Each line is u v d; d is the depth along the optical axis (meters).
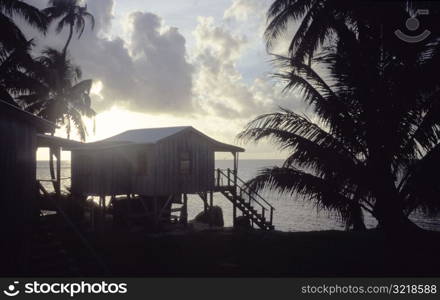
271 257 12.27
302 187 13.22
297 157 12.98
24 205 10.93
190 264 11.66
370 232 15.41
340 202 13.28
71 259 11.10
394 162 12.66
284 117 13.45
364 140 12.86
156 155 22.36
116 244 14.39
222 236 16.09
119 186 22.73
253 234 16.50
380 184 12.55
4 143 9.52
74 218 19.86
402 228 12.51
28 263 10.55
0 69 22.86
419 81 11.17
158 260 12.11
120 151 22.95
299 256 12.23
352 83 12.15
